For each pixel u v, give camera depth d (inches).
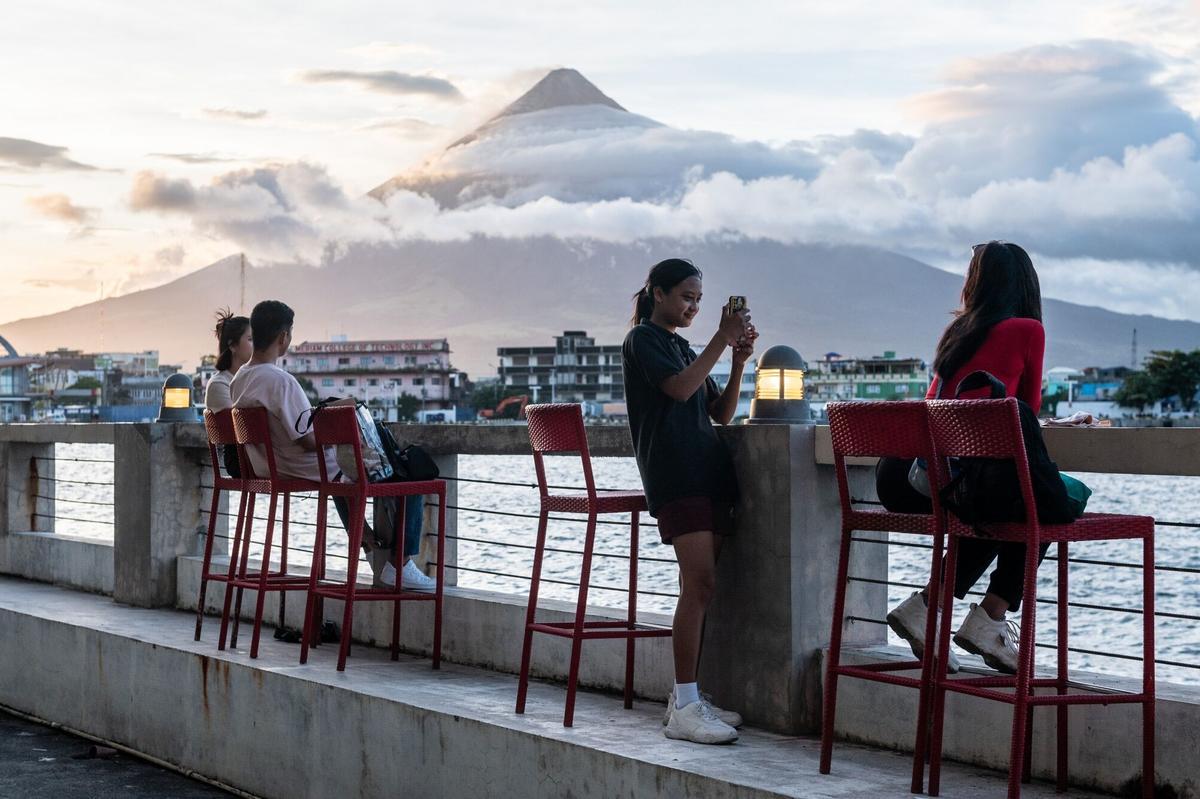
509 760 176.2
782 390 197.0
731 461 184.5
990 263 160.1
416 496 246.7
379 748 196.4
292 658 236.1
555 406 183.8
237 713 225.5
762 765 158.1
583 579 179.8
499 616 228.4
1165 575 1027.3
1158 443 141.5
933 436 141.6
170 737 242.5
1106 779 148.2
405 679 215.8
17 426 369.4
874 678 149.6
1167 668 561.3
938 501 142.1
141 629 267.9
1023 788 150.6
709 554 175.6
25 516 379.9
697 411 179.9
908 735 168.6
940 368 159.5
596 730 176.2
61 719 276.5
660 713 189.8
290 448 244.7
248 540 259.6
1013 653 155.0
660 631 178.7
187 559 306.0
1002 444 133.2
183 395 320.8
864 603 187.8
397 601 239.9
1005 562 154.9
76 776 235.1
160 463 309.3
